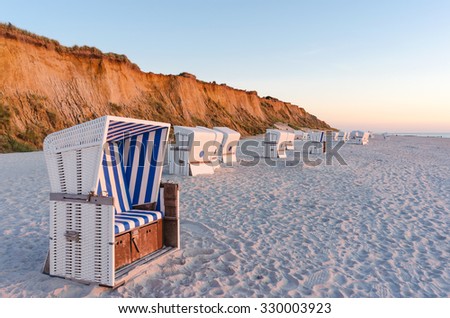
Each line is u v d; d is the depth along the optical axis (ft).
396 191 30.48
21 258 15.42
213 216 22.04
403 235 19.11
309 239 18.30
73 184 13.01
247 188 30.78
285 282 13.73
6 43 84.64
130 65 121.80
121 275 13.17
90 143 12.40
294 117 260.62
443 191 30.83
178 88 139.23
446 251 16.99
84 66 104.27
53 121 83.46
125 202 16.33
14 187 30.22
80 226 12.89
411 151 79.71
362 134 112.06
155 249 15.85
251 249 16.85
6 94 79.51
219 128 49.03
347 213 23.17
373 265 15.34
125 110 108.27
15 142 72.23
